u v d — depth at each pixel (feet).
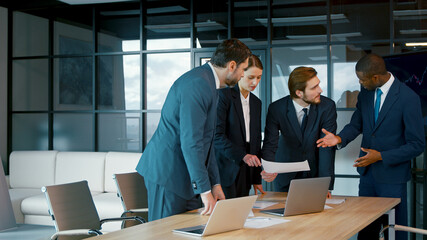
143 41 23.77
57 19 25.17
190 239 7.72
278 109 13.02
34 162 24.08
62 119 25.16
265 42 21.72
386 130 13.08
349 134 13.65
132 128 23.95
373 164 13.12
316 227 8.73
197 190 9.05
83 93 24.76
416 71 16.06
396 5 19.83
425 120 15.71
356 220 9.37
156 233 8.09
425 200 15.90
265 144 13.08
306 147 12.78
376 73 12.71
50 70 25.26
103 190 22.71
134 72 23.97
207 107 9.23
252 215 9.90
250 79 12.71
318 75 20.94
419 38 19.51
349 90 20.53
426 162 15.80
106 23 24.39
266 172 11.23
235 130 13.01
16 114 25.88
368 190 13.51
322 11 20.89
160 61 23.61
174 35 23.38
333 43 20.71
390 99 12.97
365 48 20.30
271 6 21.66
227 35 22.38
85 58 24.73
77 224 11.75
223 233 8.21
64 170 23.39
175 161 9.60
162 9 23.56
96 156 22.99
